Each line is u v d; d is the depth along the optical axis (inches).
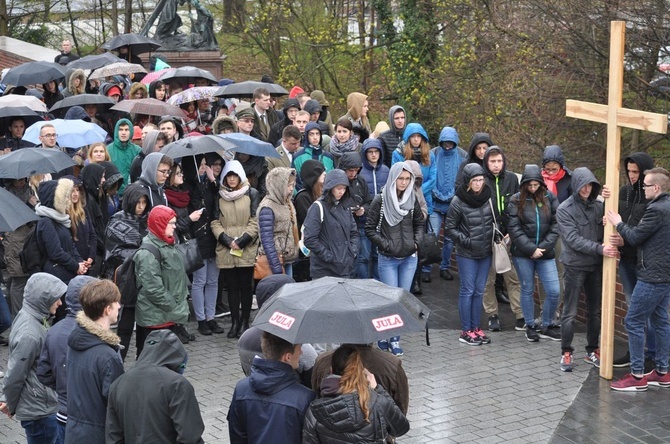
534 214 413.7
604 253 371.6
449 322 456.4
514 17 848.3
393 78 995.3
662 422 340.2
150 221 356.8
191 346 423.2
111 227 384.5
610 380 379.2
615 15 762.2
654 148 824.9
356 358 217.9
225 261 422.9
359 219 440.1
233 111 620.1
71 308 270.8
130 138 501.0
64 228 387.2
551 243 413.7
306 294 224.8
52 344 267.3
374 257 447.5
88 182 425.4
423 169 496.4
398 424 221.6
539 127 855.1
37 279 279.9
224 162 439.5
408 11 964.0
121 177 434.3
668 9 746.2
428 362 402.6
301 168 445.7
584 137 835.4
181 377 227.6
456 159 500.7
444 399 362.6
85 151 503.2
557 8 799.1
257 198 429.7
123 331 364.2
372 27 1125.7
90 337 247.0
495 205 426.3
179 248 389.4
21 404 280.1
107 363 244.5
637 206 378.6
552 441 324.8
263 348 227.5
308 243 398.3
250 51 1266.0
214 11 1266.0
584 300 454.3
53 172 424.8
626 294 387.9
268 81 684.7
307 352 251.9
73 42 1638.8
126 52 812.6
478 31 909.8
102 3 1567.4
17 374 276.1
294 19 1179.3
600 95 805.2
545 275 420.2
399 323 218.1
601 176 842.2
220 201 422.6
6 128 572.4
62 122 496.4
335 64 1186.0
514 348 419.5
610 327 376.2
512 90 853.2
